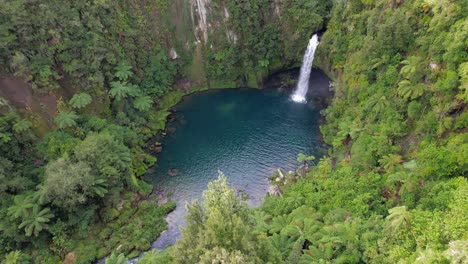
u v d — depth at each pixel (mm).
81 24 36812
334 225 23922
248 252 17469
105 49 38500
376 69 35219
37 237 28891
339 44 43000
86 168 28469
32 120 34156
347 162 32906
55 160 31000
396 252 18859
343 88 40094
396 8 33875
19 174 30641
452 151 23922
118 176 31125
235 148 40438
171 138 42438
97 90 38156
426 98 28953
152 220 32031
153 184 36188
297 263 21953
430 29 28953
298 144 40281
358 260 21078
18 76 33688
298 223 25453
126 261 26203
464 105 25719
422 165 25359
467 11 26484
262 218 27812
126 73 40375
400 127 30578
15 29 32844
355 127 34656
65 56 36000
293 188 31922
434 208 21875
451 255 15625
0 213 27625
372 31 36156
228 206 18641
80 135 34844
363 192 27688
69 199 28031
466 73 24594
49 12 34188
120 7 42844
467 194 19688
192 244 18312
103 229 30984
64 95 36531
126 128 38906
